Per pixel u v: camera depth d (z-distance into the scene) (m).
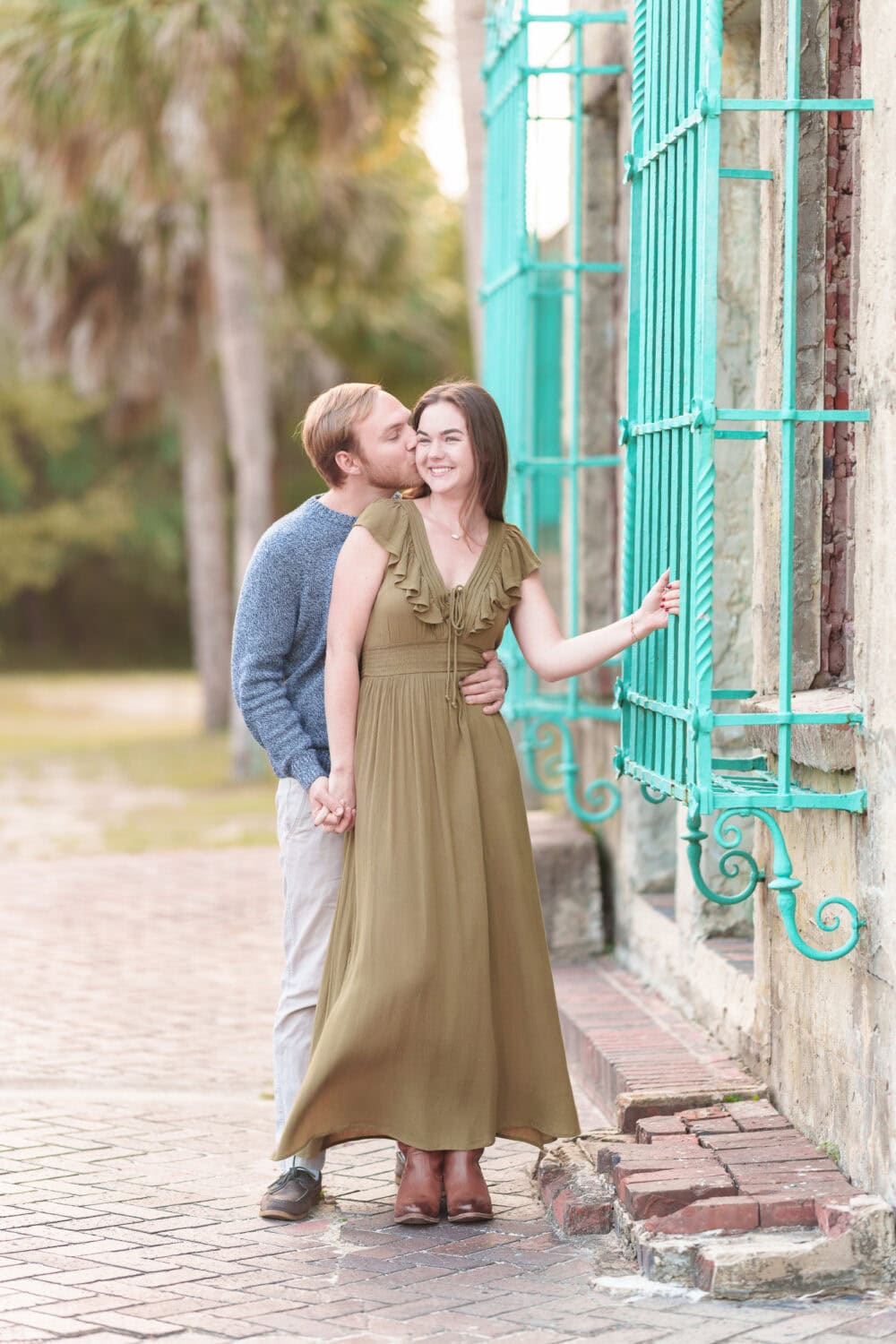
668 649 3.87
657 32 4.12
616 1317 3.22
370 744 3.90
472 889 3.84
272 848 11.63
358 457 4.00
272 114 13.73
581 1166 4.03
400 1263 3.60
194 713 28.38
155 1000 6.78
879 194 3.42
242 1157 4.52
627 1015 5.39
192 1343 3.12
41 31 13.68
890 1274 3.35
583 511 6.77
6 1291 3.42
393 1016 3.76
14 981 7.16
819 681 4.01
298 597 4.02
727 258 5.40
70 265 20.00
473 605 3.89
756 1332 3.11
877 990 3.46
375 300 20.67
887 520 3.37
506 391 7.09
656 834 6.20
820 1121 3.88
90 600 46.03
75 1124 4.87
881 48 3.41
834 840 3.71
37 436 39.81
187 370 21.64
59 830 13.04
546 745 7.20
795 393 3.96
